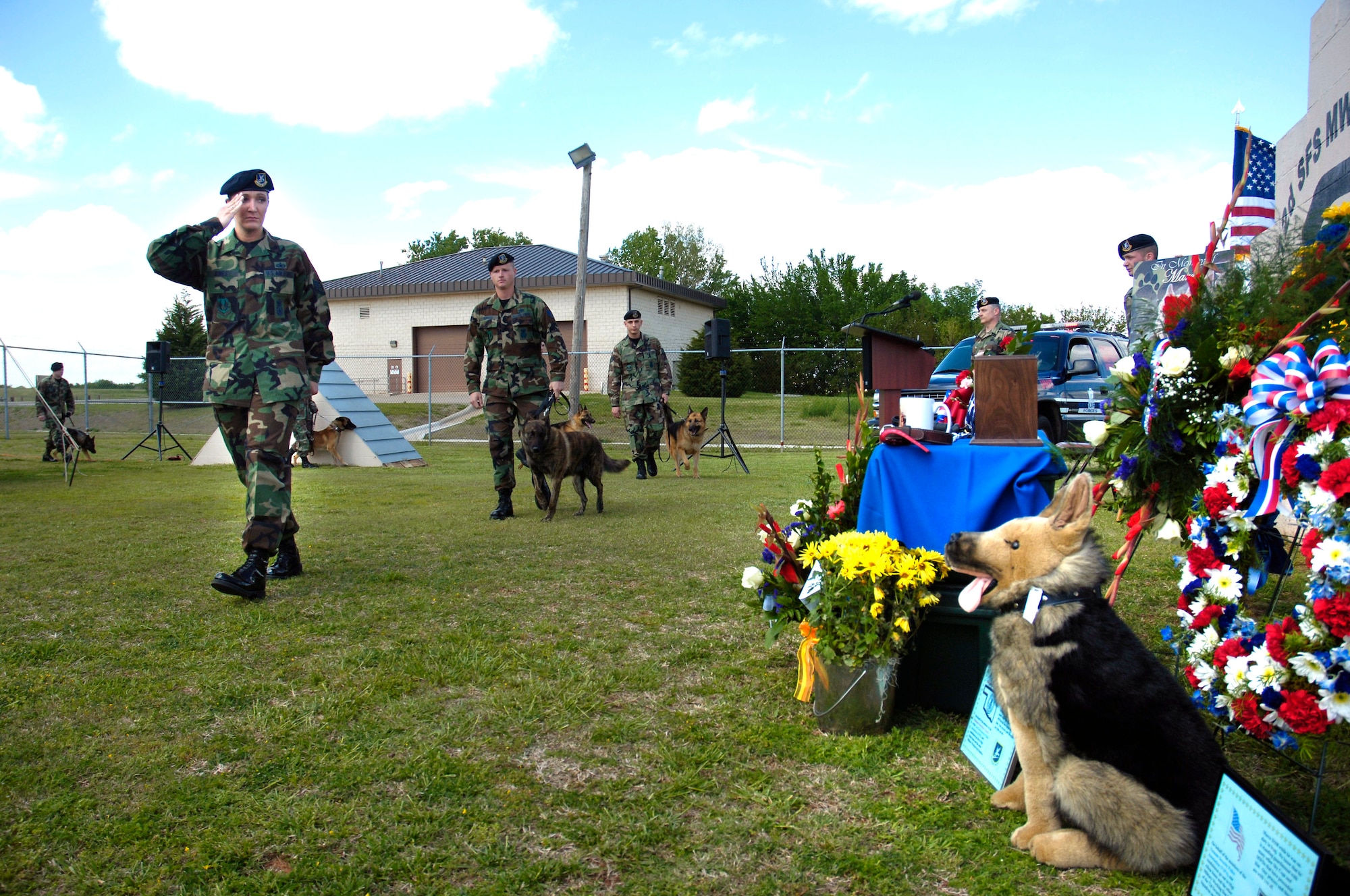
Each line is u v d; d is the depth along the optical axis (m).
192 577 4.55
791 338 34.50
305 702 2.80
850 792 2.24
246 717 2.67
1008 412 2.68
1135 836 1.79
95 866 1.85
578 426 9.87
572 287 26.23
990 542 2.04
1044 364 10.70
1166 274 4.37
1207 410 2.37
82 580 4.46
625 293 25.84
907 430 2.76
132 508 7.33
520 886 1.79
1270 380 1.98
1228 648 2.05
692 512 7.16
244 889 1.78
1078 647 1.89
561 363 7.00
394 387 27.88
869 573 2.51
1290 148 5.98
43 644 3.33
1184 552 2.69
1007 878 1.84
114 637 3.46
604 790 2.22
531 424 6.61
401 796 2.18
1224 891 1.62
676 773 2.33
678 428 10.75
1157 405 2.44
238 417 4.27
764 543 2.99
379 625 3.67
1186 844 1.77
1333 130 5.11
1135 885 1.80
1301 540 2.01
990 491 2.57
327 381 12.39
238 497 8.19
